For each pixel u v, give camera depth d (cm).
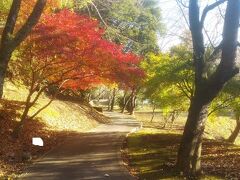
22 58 1766
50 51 1548
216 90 1257
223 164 1565
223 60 1203
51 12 1878
